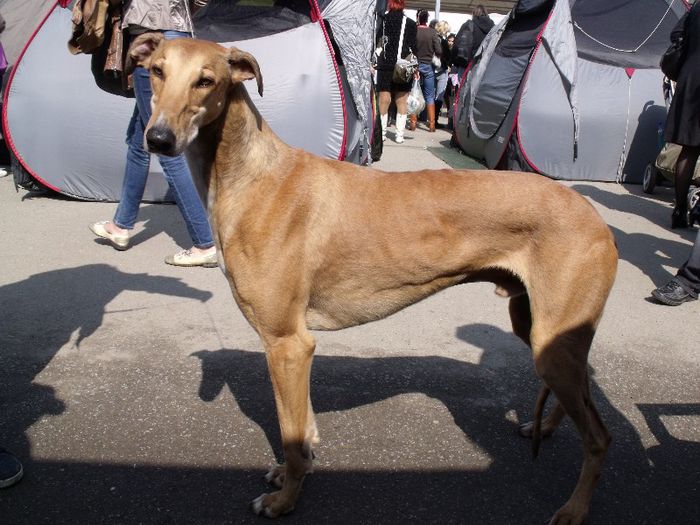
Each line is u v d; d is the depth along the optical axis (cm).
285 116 633
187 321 391
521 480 266
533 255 241
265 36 632
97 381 320
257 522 235
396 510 244
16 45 706
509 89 838
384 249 243
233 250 234
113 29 405
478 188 246
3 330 365
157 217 595
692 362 374
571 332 234
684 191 619
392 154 962
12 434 277
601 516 246
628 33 873
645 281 502
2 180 705
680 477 272
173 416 296
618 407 323
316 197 237
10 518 229
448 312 431
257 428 290
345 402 315
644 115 820
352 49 666
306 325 255
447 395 327
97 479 252
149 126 211
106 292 425
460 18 1991
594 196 761
